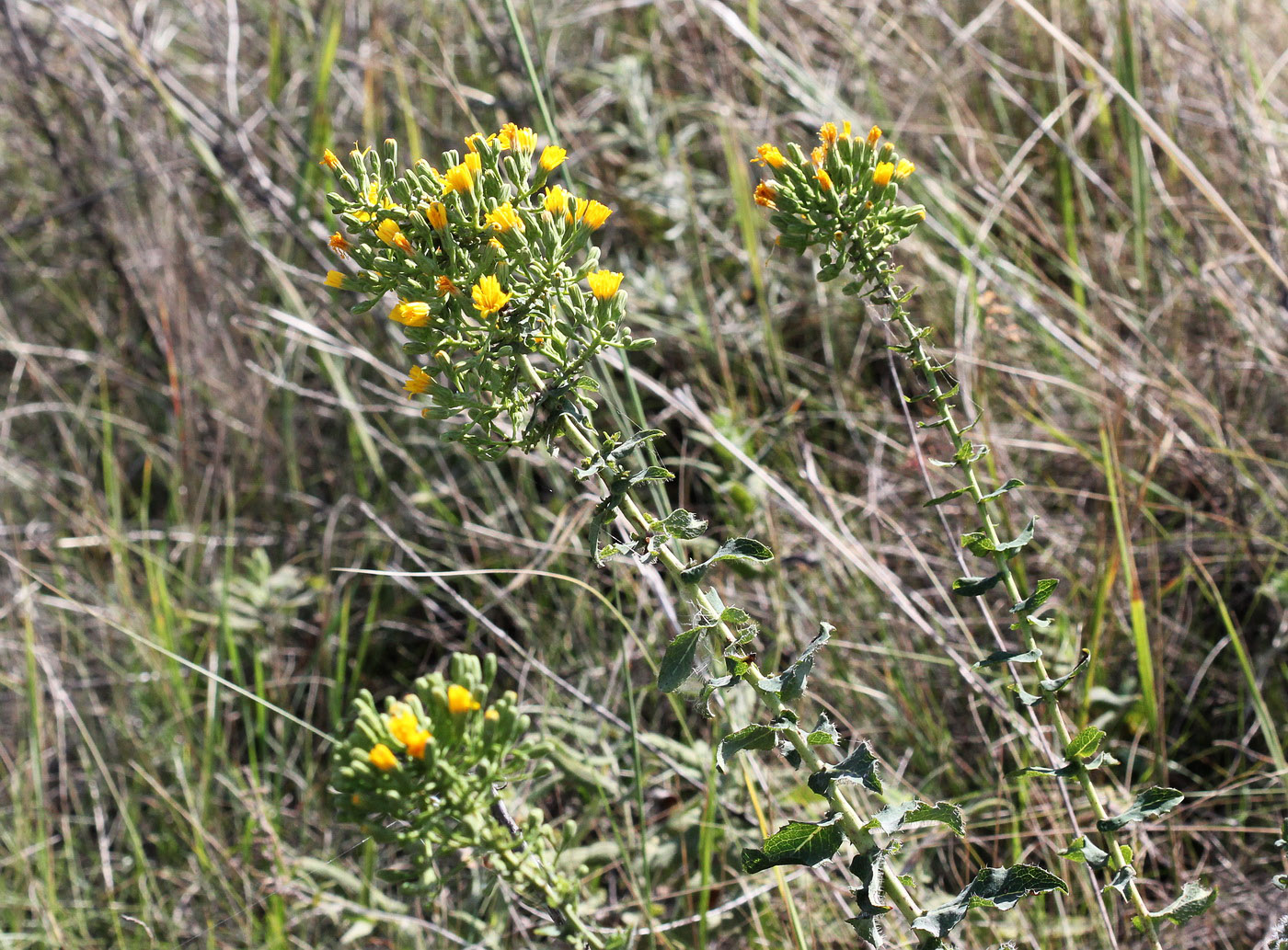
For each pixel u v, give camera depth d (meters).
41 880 2.53
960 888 2.06
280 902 2.22
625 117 3.76
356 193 1.26
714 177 3.53
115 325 3.84
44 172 4.06
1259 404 2.78
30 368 3.49
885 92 3.60
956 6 3.82
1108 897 1.91
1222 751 2.32
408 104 3.32
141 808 2.73
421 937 2.14
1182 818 2.16
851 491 2.97
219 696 2.77
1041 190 3.36
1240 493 2.60
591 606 2.72
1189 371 2.89
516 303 1.23
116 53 3.50
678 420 3.07
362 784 1.26
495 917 2.04
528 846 1.43
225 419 3.38
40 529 3.41
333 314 3.35
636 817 2.30
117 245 3.80
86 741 2.80
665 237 3.31
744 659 1.24
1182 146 3.27
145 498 3.24
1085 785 1.35
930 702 2.47
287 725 2.78
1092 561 2.63
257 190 3.38
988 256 3.00
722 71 3.45
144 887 2.42
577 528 2.61
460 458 3.17
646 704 2.58
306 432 3.45
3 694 3.03
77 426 3.63
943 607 2.63
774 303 3.26
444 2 3.85
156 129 3.76
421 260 1.23
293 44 4.00
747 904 2.09
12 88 3.81
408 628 2.88
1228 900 2.02
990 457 2.54
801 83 3.27
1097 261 3.15
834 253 1.42
